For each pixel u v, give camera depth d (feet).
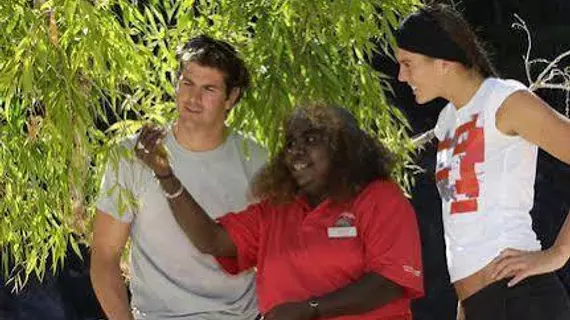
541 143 17.57
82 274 62.34
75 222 23.09
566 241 17.42
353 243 18.61
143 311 20.29
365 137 19.07
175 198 19.13
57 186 22.48
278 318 18.48
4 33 21.43
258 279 19.29
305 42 23.03
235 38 23.99
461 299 18.38
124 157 19.95
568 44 71.10
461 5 70.49
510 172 17.76
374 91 24.22
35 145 22.18
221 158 20.58
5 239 23.54
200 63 20.03
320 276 18.70
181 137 20.43
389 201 18.70
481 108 17.93
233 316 20.33
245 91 22.18
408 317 18.99
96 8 21.15
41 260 24.44
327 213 18.83
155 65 23.29
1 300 60.70
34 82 20.84
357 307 18.37
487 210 17.85
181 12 23.59
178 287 20.11
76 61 20.65
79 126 20.53
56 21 20.90
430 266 65.72
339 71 24.09
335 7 21.35
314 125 18.92
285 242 18.93
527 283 17.72
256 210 19.56
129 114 23.62
